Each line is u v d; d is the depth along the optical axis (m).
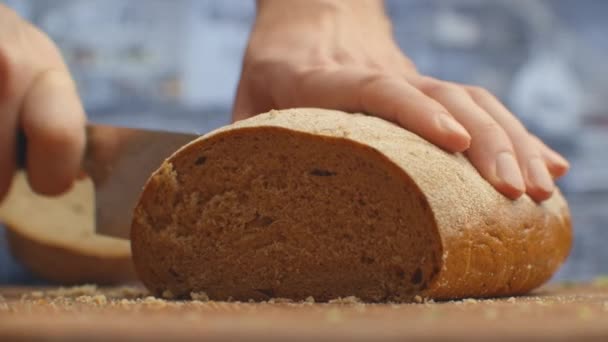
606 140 0.90
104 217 0.60
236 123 0.50
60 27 0.82
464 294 0.49
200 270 0.51
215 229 0.50
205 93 0.84
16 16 0.64
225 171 0.50
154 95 0.83
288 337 0.33
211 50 0.84
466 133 0.50
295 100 0.59
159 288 0.52
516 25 0.89
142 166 0.59
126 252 0.67
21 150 0.61
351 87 0.54
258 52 0.63
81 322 0.36
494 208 0.50
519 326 0.35
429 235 0.46
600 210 0.90
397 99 0.52
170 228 0.51
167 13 0.83
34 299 0.50
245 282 0.50
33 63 0.61
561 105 0.90
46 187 0.61
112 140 0.60
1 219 0.70
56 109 0.60
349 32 0.65
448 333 0.33
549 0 0.89
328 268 0.49
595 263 0.90
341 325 0.35
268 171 0.49
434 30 0.88
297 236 0.49
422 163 0.48
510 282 0.52
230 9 0.84
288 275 0.49
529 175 0.53
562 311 0.41
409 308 0.43
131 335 0.33
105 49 0.83
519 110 0.89
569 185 0.90
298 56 0.61
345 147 0.48
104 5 0.83
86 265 0.68
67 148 0.60
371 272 0.48
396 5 0.87
